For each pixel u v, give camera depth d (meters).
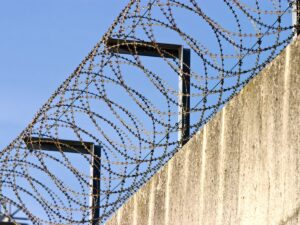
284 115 8.04
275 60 8.26
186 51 9.46
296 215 7.72
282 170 7.96
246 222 8.38
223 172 8.89
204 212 9.18
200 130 9.43
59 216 10.58
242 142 8.61
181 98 9.29
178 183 9.80
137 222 10.70
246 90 8.66
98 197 10.91
